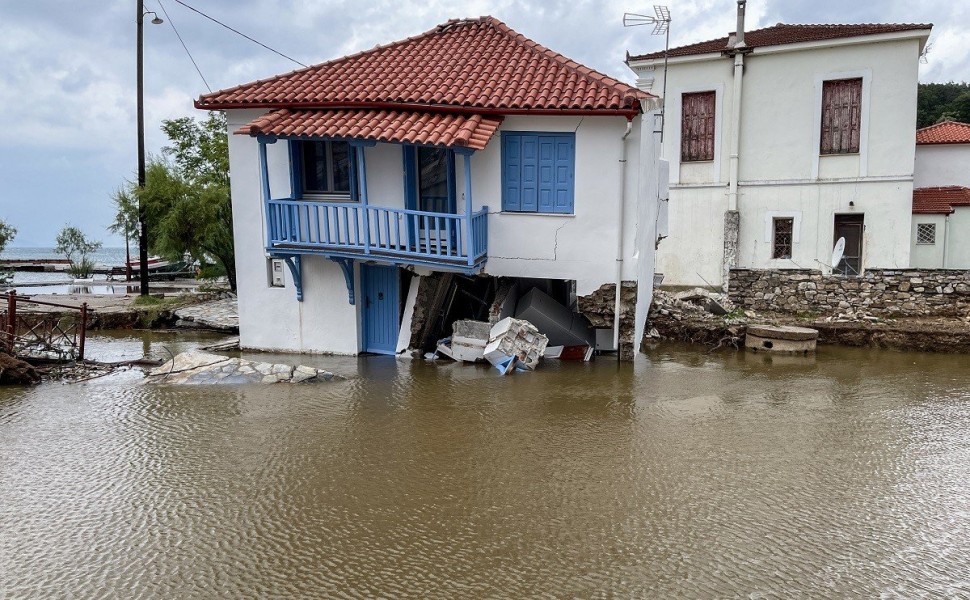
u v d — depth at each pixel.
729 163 20.28
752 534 7.27
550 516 7.67
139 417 11.03
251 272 15.15
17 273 39.53
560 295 15.72
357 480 8.63
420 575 6.59
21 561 6.94
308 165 14.45
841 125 19.23
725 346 15.78
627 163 12.97
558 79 13.41
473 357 14.22
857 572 6.58
